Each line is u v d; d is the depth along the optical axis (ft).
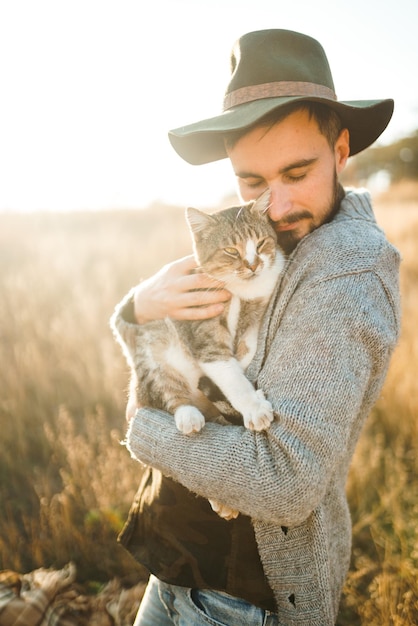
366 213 5.77
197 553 5.70
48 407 15.52
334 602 5.82
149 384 7.23
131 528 6.54
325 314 4.96
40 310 21.65
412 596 8.41
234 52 5.83
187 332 7.24
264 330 5.74
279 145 5.43
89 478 11.94
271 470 4.77
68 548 10.61
